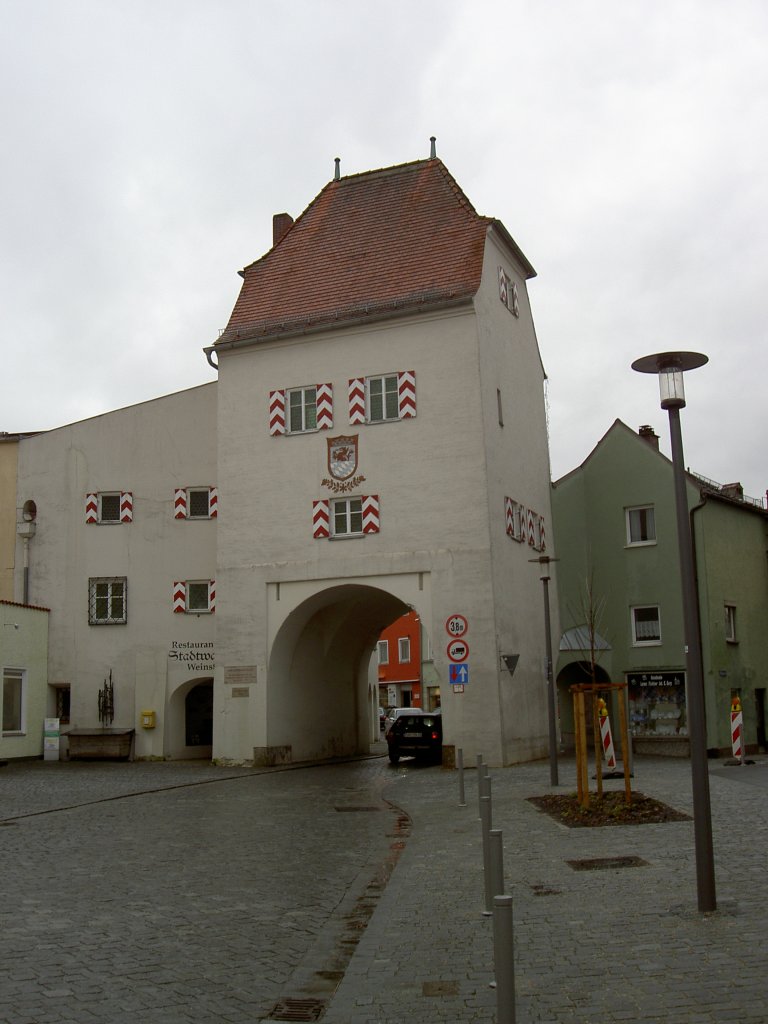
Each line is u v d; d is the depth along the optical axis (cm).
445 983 722
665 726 3256
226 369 3231
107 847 1421
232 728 3055
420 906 987
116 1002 694
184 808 1936
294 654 3188
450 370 2950
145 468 3547
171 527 3503
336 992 713
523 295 3503
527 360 3466
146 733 3403
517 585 3042
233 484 3158
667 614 3297
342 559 2989
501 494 3002
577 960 757
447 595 2853
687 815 1462
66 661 3494
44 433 3634
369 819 1759
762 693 3531
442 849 1352
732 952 754
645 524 3406
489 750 2759
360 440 3019
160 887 1120
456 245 3122
